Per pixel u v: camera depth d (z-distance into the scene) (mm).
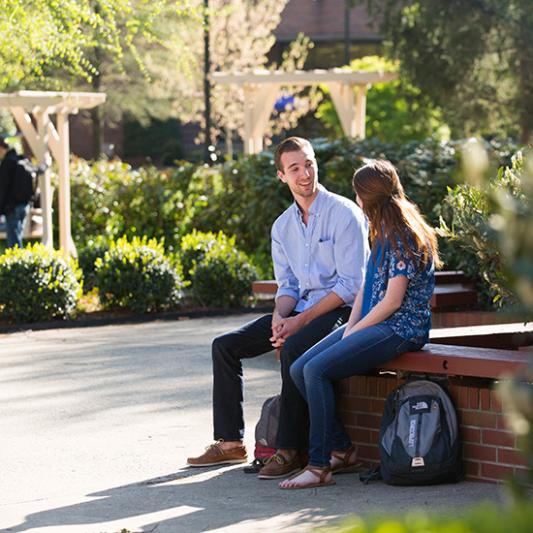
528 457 2307
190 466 7309
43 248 16172
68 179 20766
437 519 2031
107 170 23047
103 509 6215
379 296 6672
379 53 53969
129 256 16375
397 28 29875
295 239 7359
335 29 54188
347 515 5773
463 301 11906
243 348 7336
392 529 2010
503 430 6383
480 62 29328
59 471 7262
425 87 29672
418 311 6656
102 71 35719
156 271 16375
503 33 28484
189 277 17672
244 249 21266
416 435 6371
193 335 14062
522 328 8086
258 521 5773
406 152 18828
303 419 6984
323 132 45125
